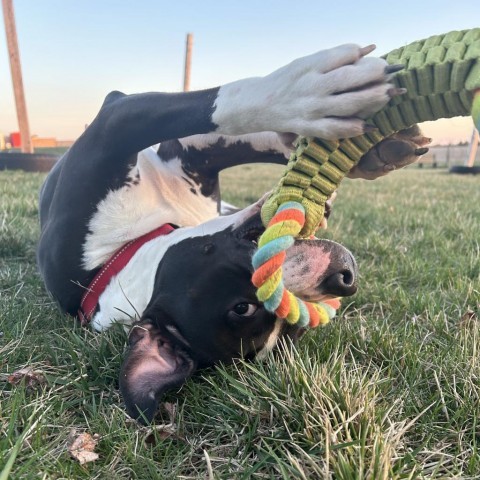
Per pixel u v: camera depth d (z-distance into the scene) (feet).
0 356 1.76
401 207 5.45
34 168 9.30
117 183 1.97
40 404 1.51
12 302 2.23
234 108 1.55
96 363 1.77
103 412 1.55
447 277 2.78
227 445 1.44
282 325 1.65
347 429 1.35
